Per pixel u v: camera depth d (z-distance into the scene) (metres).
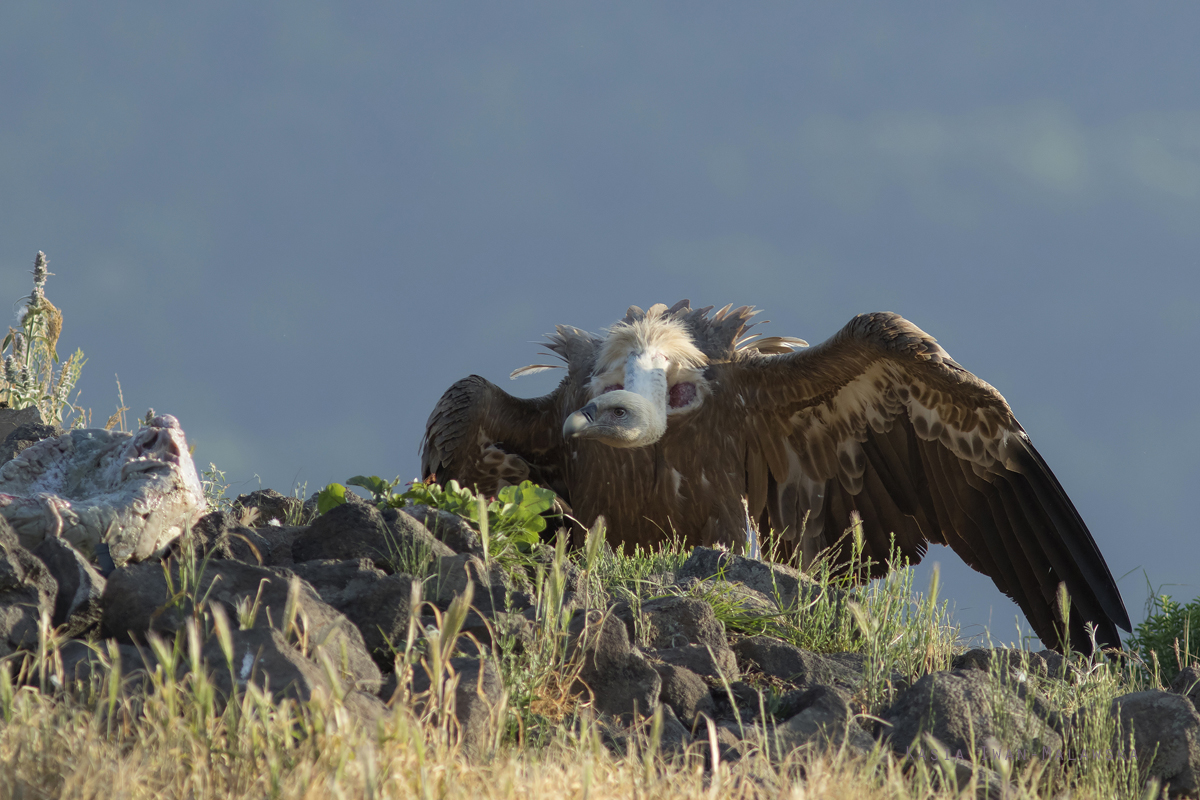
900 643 19.80
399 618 15.23
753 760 13.73
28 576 13.91
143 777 10.58
